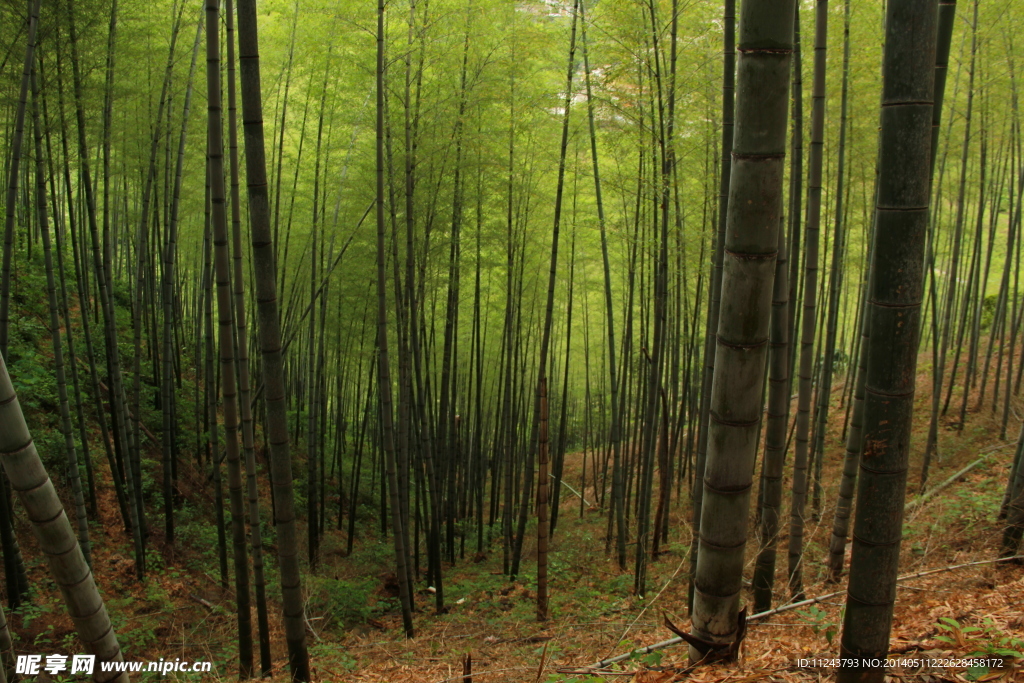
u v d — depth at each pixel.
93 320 10.74
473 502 15.20
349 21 6.40
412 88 8.43
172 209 8.32
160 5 8.71
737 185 2.12
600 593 7.81
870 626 2.17
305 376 16.47
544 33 7.56
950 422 11.41
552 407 19.05
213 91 4.49
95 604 2.36
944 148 10.00
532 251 10.66
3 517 6.24
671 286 10.16
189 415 11.63
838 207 8.05
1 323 5.70
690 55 6.82
